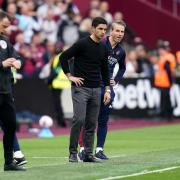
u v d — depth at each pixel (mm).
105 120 31250
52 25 67312
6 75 26422
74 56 29766
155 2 83875
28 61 59812
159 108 64125
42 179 24250
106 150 36750
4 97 26359
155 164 28938
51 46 57125
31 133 51156
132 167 27844
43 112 59219
